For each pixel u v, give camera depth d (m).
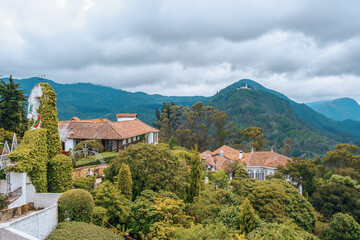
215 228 15.58
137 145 23.05
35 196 15.60
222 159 46.44
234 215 17.73
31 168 15.19
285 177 39.53
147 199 17.42
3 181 15.73
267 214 21.55
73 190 13.51
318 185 37.75
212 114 84.25
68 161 18.30
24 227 9.69
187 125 85.44
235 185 29.31
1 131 29.00
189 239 13.48
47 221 11.35
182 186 21.06
